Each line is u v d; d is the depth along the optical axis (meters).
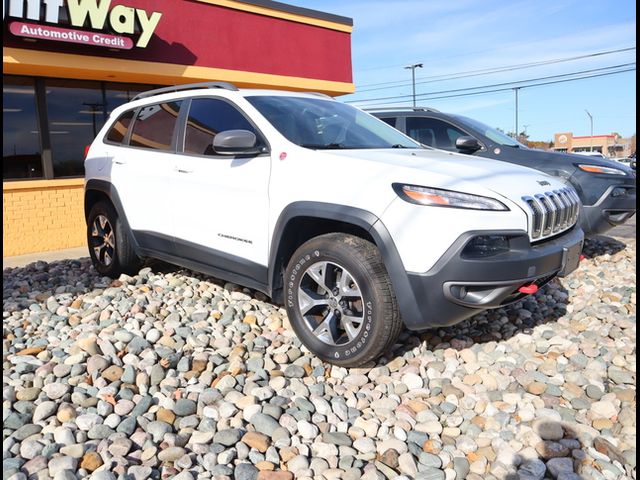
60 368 3.26
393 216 3.20
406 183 3.26
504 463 2.63
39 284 5.54
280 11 10.39
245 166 3.97
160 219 4.69
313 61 11.14
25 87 8.00
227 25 9.59
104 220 5.48
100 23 7.50
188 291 4.78
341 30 11.62
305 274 3.57
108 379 3.25
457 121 7.23
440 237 3.11
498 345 3.86
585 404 3.13
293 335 3.93
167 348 3.60
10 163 7.93
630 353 3.80
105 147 5.37
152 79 8.84
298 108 4.34
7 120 7.86
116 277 5.46
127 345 3.64
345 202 3.38
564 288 5.39
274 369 3.46
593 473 2.54
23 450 2.55
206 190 4.23
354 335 3.36
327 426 2.88
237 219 4.02
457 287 3.13
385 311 3.23
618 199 6.43
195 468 2.50
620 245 7.63
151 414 2.92
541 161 6.78
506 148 6.98
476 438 2.85
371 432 2.85
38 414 2.85
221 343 3.73
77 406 2.97
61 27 7.27
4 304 4.71
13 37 7.09
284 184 3.69
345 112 4.69
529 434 2.80
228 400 3.07
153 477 2.44
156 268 5.64
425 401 3.17
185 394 3.12
